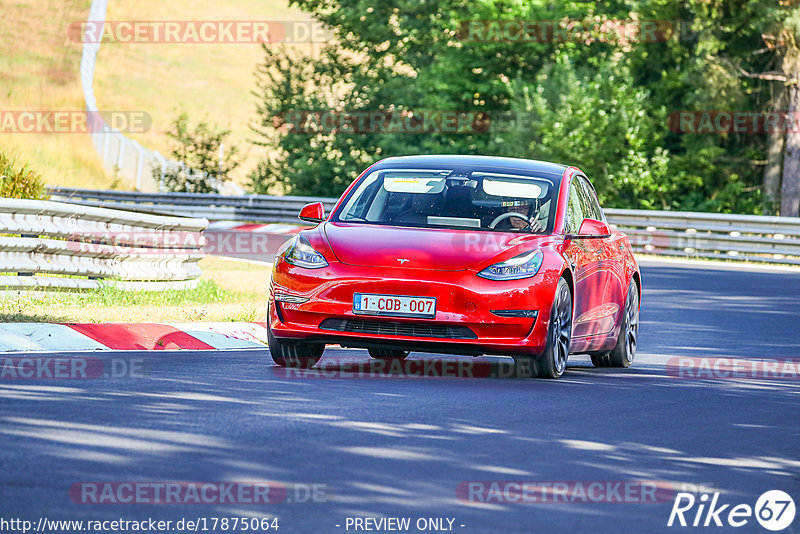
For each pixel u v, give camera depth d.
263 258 79.31
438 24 148.75
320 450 21.83
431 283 32.16
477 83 146.12
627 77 131.00
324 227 34.81
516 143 134.00
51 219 46.41
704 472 22.36
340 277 32.53
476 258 32.84
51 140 165.50
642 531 18.09
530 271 32.81
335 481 19.64
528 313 32.44
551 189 36.69
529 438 24.31
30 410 23.91
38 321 39.31
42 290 46.06
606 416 27.78
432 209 35.47
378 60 157.25
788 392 34.25
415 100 150.50
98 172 163.62
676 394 32.53
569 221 36.00
